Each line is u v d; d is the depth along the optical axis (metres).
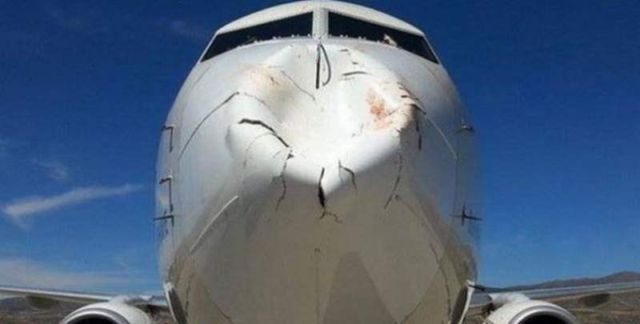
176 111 8.95
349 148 6.80
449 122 8.58
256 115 7.23
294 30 10.20
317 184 6.62
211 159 7.50
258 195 6.85
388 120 7.18
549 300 14.64
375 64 7.93
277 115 7.32
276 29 10.33
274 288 7.14
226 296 7.44
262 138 7.00
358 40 9.52
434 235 7.62
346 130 7.10
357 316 7.29
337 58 7.89
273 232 6.86
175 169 8.36
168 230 8.55
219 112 7.68
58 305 16.03
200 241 7.59
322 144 7.05
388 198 6.84
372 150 6.79
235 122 7.24
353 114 7.26
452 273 8.21
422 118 7.67
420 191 7.31
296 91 7.60
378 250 6.99
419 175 7.32
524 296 12.34
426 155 7.79
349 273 7.05
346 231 6.79
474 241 9.02
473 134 9.30
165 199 8.74
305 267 6.98
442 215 7.84
